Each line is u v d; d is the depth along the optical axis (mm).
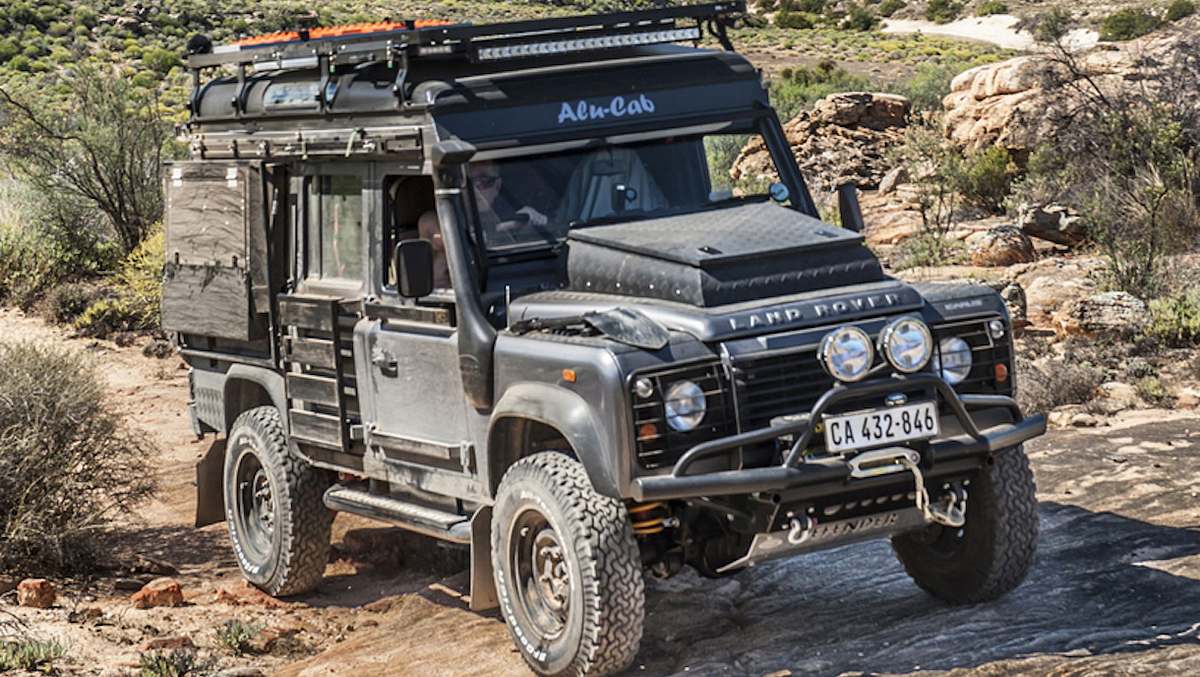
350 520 12031
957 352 7156
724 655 7383
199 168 9977
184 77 75812
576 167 8008
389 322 8320
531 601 7371
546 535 7152
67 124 30703
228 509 10258
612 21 8320
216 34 93125
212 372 10484
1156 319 17172
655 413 6520
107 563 10844
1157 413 13438
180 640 8523
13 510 10500
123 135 29891
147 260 23922
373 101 8258
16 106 31594
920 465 6844
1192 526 9281
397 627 8734
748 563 7055
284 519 9523
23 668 7906
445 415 7914
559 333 7098
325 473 9617
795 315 6824
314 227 9109
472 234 7688
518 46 8031
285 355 9203
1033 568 8570
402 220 8422
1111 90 28344
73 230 29406
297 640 8797
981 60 87312
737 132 8516
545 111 7980
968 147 31766
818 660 7062
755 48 108812
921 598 8211
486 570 7738
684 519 7184
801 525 6812
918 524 7363
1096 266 21359
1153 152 24578
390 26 9375
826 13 143875
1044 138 29000
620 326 6734
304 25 9617
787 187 8477
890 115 38531
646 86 8297
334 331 8719
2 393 10656
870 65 94500
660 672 7273
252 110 9531
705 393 6605
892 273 24250
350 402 8805
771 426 6582
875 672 6797
